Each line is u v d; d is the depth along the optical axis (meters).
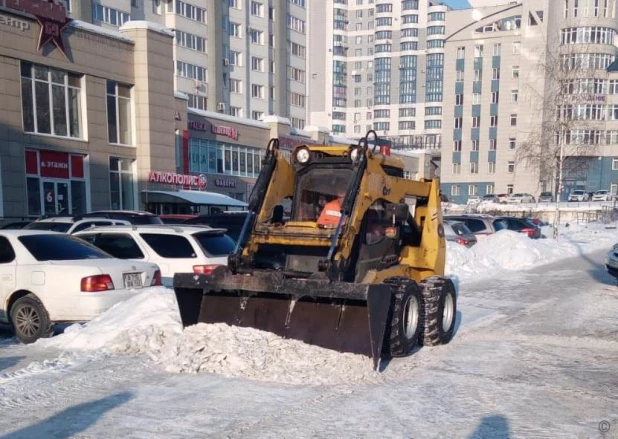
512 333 8.82
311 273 6.73
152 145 31.02
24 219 24.83
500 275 16.28
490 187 73.75
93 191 28.34
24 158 25.09
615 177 69.62
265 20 64.19
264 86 64.44
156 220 16.77
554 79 34.62
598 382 6.33
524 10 69.94
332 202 7.19
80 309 7.97
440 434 4.81
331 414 5.19
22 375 6.23
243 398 5.55
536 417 5.23
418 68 104.88
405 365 6.85
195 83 55.09
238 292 7.02
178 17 53.25
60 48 26.28
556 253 21.36
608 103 68.94
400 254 8.45
